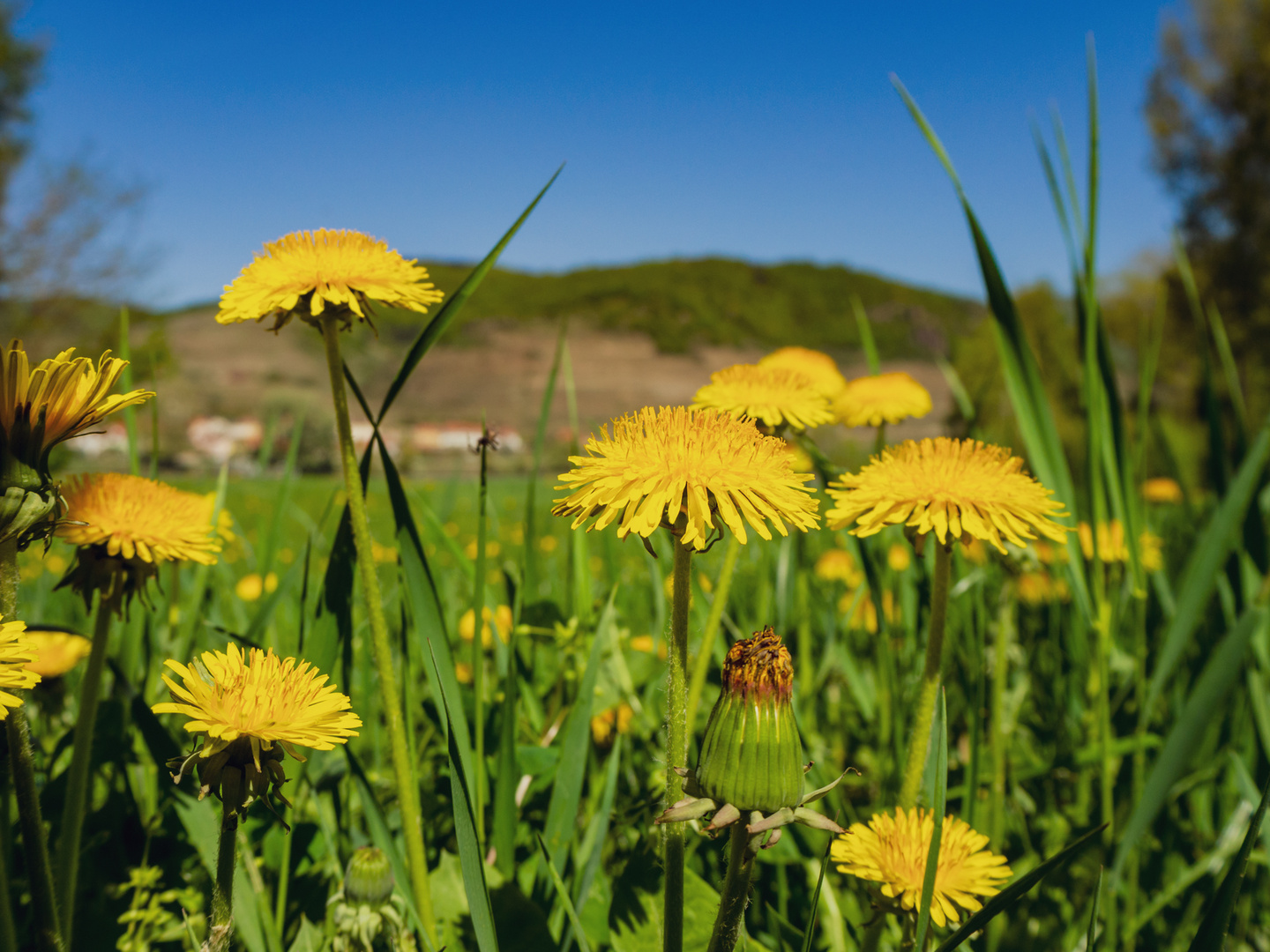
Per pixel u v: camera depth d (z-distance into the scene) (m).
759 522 0.14
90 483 0.18
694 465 0.15
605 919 0.20
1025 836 0.26
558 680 0.28
